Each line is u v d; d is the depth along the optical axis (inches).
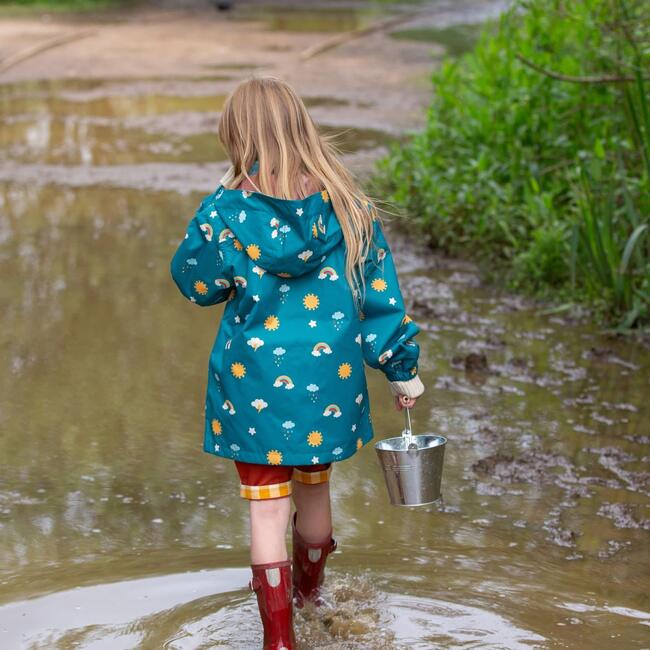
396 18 1071.0
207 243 140.3
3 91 631.2
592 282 289.4
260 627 148.3
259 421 139.6
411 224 355.9
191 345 261.6
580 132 345.1
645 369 252.5
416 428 218.7
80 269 315.6
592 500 190.1
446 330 274.7
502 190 333.1
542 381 243.4
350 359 141.6
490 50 379.6
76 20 1032.2
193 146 489.1
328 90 640.4
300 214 136.2
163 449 208.4
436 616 151.0
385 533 177.2
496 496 191.2
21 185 413.4
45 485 193.0
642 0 327.0
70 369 245.6
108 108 581.3
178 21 1046.4
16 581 159.9
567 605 154.8
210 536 176.2
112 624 148.3
